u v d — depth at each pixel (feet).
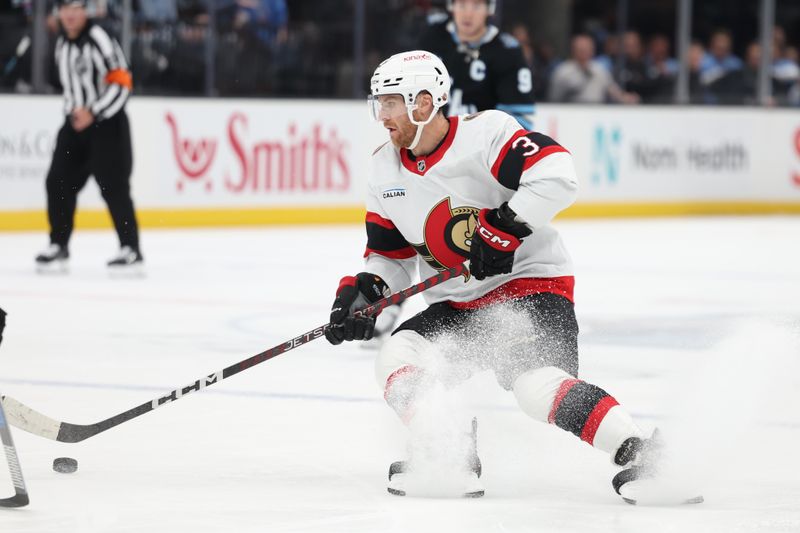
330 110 94.84
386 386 26.22
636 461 24.81
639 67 109.50
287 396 36.06
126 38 88.02
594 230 95.30
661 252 80.02
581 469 27.86
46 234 83.20
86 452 29.19
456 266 26.48
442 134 26.35
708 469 27.37
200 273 66.39
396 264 27.99
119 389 36.99
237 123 90.94
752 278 66.74
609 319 51.75
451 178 26.35
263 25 93.40
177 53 90.17
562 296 26.89
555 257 26.99
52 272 66.08
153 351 43.62
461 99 49.85
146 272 66.69
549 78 104.94
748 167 113.39
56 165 65.72
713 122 110.93
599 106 104.78
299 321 50.78
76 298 56.85
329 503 24.91
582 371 40.01
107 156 64.90
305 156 93.86
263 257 74.13
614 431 24.62
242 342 45.65
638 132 106.93
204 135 89.76
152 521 23.50
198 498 25.27
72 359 41.96
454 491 25.45
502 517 23.86
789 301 57.72
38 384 37.63
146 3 88.79
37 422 26.58
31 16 84.69
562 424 25.14
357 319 26.48
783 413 33.42
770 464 28.30
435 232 26.86
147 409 26.63
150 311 53.21
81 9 65.16
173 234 86.22
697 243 86.48
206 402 35.12
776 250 82.33
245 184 91.56
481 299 27.12
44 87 85.20
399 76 25.89
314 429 31.86
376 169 27.14
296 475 27.27
